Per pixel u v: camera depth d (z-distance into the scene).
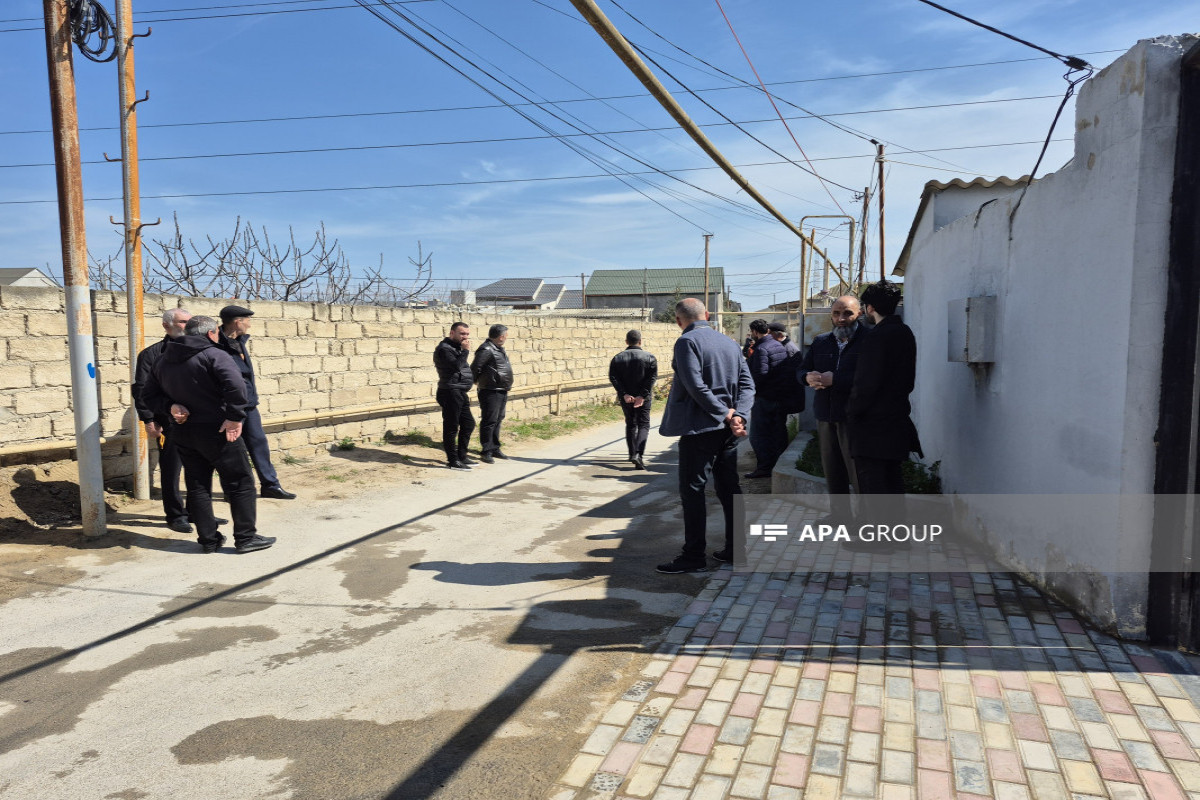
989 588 4.14
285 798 2.49
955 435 5.58
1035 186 4.14
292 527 5.96
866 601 4.01
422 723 2.97
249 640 3.79
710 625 3.76
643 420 9.05
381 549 5.41
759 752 2.62
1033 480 4.15
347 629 3.92
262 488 6.81
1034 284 4.14
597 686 3.25
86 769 2.66
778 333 8.16
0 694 3.21
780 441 7.86
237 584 4.61
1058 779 2.42
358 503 6.84
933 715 2.82
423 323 10.34
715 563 4.88
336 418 8.86
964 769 2.48
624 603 4.25
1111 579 3.39
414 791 2.51
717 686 3.12
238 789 2.54
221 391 5.00
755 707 2.94
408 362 10.07
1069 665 3.18
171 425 5.36
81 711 3.07
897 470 4.90
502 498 7.21
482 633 3.86
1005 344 4.55
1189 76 3.05
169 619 4.05
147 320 6.65
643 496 7.37
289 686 3.29
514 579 4.73
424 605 4.27
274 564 5.01
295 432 8.30
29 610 4.14
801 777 2.47
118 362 6.40
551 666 3.46
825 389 5.39
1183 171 3.08
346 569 4.93
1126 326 3.23
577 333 15.50
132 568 4.86
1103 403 3.42
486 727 2.93
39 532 5.41
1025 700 2.91
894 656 3.33
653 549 5.39
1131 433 3.25
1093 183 3.50
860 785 2.42
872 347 4.72
